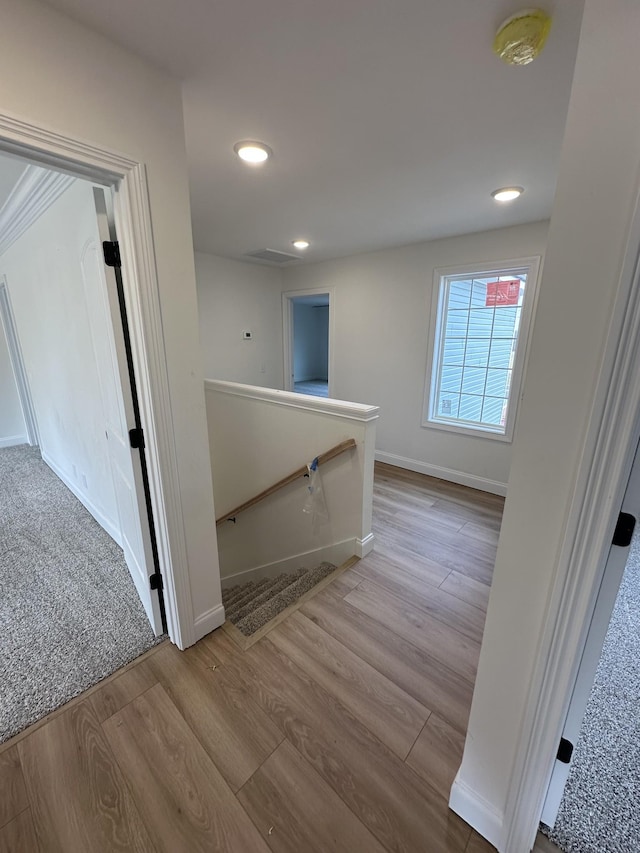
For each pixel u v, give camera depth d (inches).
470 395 145.9
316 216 109.2
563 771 39.7
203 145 68.5
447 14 40.5
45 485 140.4
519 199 95.9
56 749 51.7
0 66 37.0
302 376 399.5
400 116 59.7
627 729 54.0
